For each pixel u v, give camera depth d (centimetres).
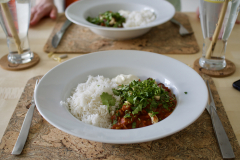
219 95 56
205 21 59
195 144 45
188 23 86
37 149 44
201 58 65
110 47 73
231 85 59
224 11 55
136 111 48
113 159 43
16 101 55
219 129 46
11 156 43
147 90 51
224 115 50
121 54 62
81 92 53
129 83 56
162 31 81
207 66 63
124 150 44
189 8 172
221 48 61
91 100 51
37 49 73
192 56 69
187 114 45
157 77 58
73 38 78
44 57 70
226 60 67
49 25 87
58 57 68
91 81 57
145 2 88
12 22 62
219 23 57
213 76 61
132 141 40
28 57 67
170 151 44
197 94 49
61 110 48
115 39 76
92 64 60
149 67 59
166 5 84
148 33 81
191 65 65
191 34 79
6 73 63
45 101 48
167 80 56
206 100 47
